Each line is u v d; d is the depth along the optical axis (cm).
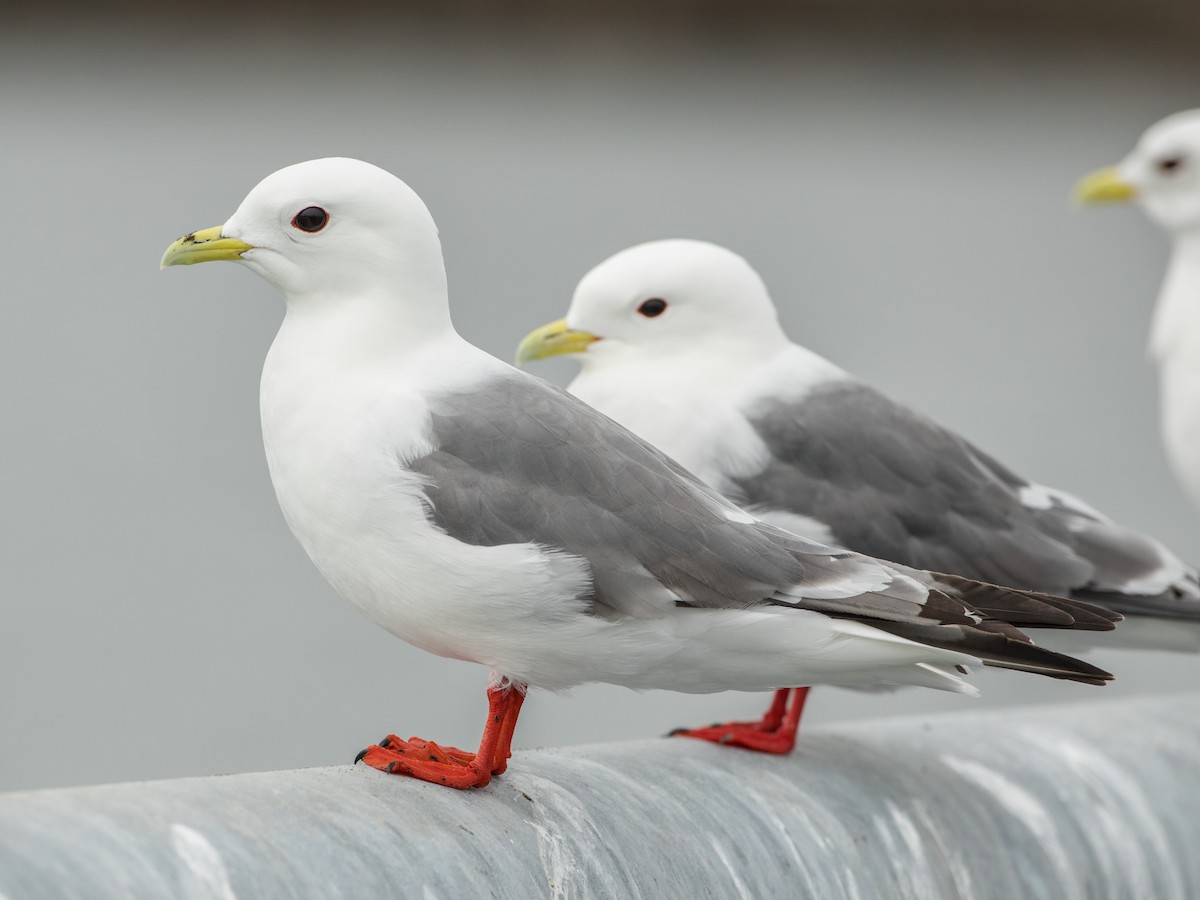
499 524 643
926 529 895
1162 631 895
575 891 566
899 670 659
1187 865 721
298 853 501
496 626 650
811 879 625
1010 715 780
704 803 629
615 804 607
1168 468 2381
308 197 676
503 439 655
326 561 670
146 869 468
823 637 648
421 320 686
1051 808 705
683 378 922
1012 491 925
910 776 696
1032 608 663
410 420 655
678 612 650
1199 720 786
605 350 947
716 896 596
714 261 932
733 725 830
